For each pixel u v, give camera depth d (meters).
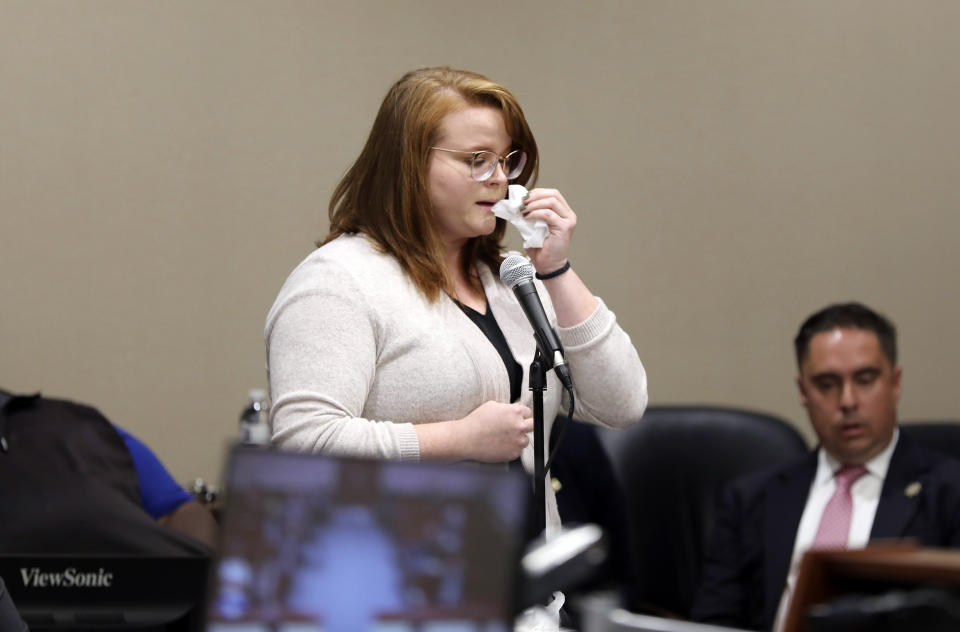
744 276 16.80
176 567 4.79
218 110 15.41
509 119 6.96
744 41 16.78
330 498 3.30
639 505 11.69
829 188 16.86
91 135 14.94
